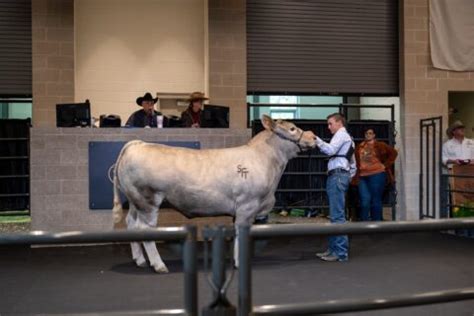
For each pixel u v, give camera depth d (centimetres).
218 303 203
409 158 942
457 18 955
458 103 1090
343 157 600
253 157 564
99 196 678
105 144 680
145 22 928
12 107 1086
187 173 545
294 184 912
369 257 618
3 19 870
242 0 909
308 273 532
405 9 945
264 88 933
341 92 958
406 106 945
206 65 923
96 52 912
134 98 925
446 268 558
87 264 578
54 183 672
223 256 202
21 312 400
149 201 548
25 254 633
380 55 970
